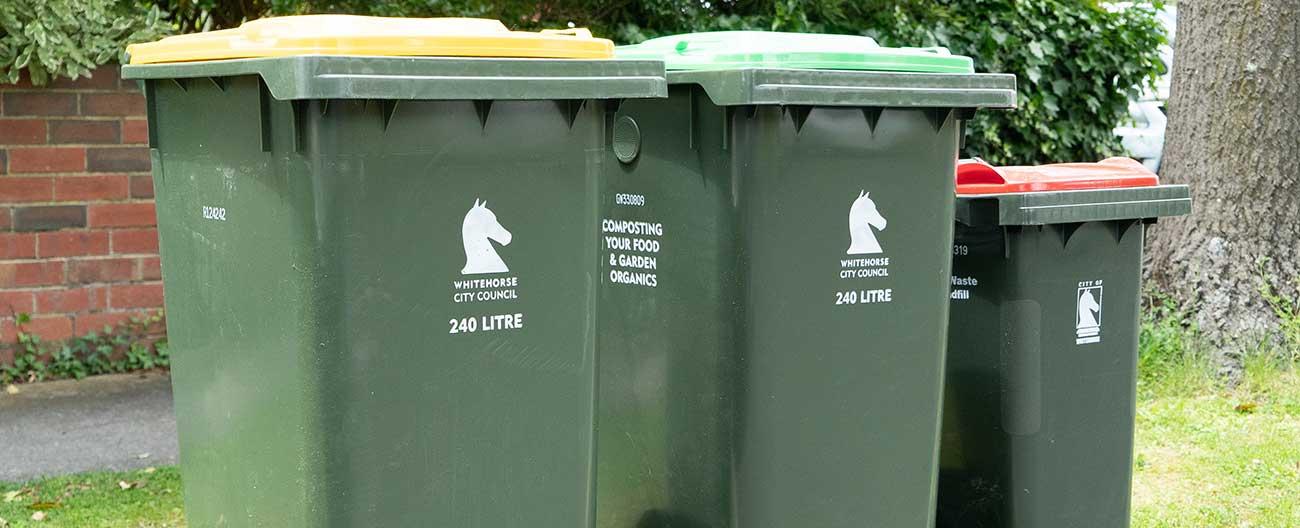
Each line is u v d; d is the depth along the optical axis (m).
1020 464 4.23
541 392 3.32
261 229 3.15
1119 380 4.36
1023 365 4.18
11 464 5.70
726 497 3.74
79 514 5.07
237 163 3.21
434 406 3.19
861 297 3.72
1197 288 7.55
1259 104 7.45
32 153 7.03
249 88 3.11
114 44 7.08
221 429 3.49
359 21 3.24
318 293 3.04
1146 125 10.41
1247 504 5.42
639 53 4.04
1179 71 7.79
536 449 3.34
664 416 3.92
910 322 3.81
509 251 3.23
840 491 3.78
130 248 7.37
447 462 3.22
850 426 3.76
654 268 3.88
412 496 3.19
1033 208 4.01
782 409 3.67
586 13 7.26
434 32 3.12
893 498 3.86
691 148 3.69
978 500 4.34
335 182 3.00
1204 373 7.23
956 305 4.30
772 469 3.69
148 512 5.12
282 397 3.17
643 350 3.96
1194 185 7.66
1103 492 4.38
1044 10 7.91
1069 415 4.27
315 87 2.86
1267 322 7.39
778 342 3.64
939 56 3.80
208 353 3.49
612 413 4.13
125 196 7.32
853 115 3.64
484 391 3.25
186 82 3.40
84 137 7.16
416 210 3.10
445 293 3.16
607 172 4.01
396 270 3.09
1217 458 5.99
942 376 3.91
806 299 3.65
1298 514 5.29
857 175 3.67
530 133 3.22
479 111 3.13
